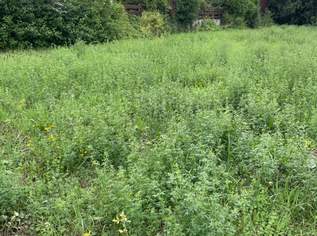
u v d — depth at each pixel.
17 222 4.02
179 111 6.39
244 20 26.34
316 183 4.48
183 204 3.61
